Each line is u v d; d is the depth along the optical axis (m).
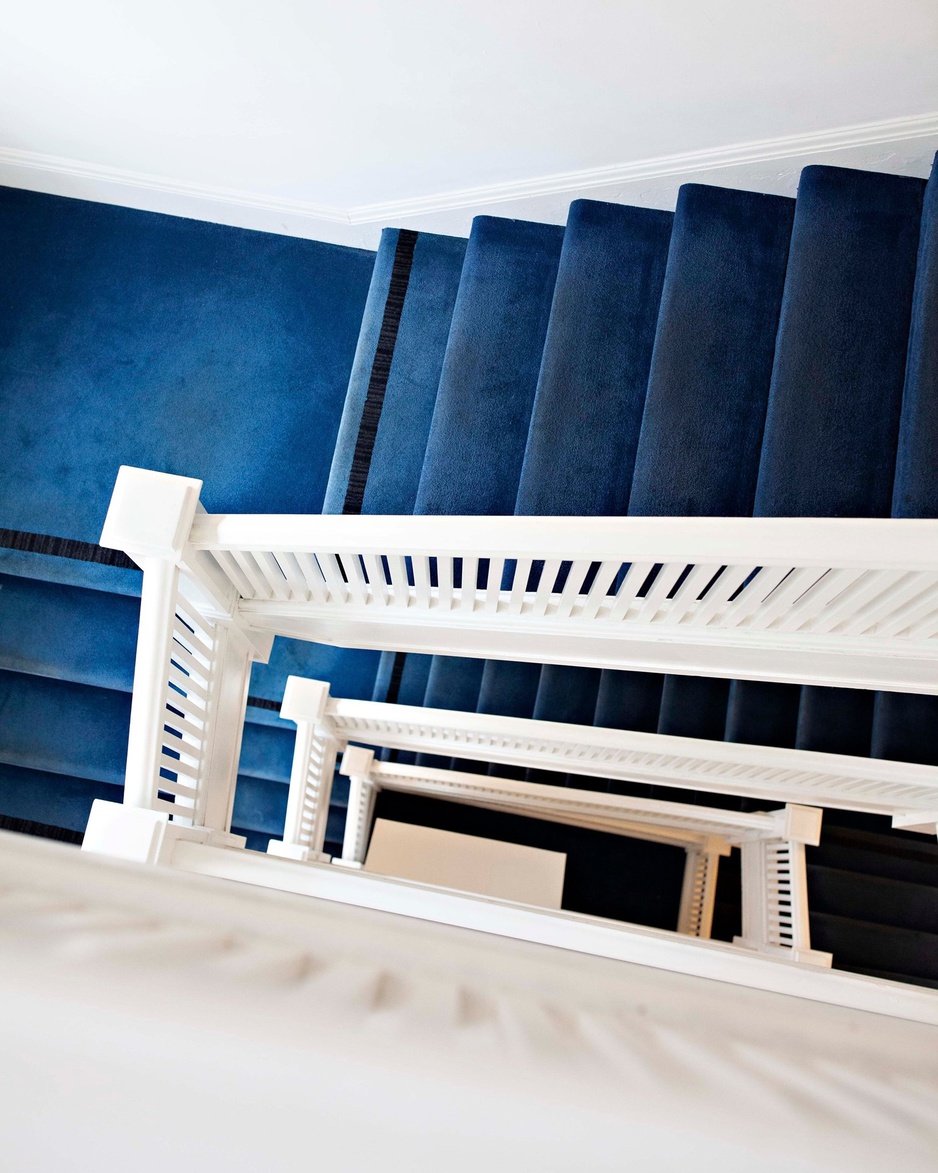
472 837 4.12
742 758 2.60
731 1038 0.21
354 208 2.95
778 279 2.33
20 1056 0.12
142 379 3.04
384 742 3.54
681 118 2.27
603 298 2.47
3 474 2.94
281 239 3.18
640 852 4.68
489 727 2.87
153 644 1.71
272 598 2.06
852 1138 0.14
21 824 3.11
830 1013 0.24
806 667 1.92
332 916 0.23
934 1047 0.22
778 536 1.41
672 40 2.00
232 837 2.22
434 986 0.20
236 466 3.00
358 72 2.27
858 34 1.87
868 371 2.07
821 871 3.70
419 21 2.07
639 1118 0.13
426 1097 0.13
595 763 3.24
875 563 1.36
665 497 2.11
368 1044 0.13
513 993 0.22
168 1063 0.12
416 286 2.91
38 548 2.91
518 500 2.25
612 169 2.50
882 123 2.15
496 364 2.57
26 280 3.08
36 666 2.96
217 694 2.10
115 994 0.13
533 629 1.96
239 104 2.48
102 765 3.04
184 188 3.00
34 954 0.13
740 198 2.42
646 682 3.23
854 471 1.98
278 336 3.11
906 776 2.41
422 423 2.76
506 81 2.21
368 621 2.04
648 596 1.78
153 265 3.13
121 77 2.46
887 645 1.72
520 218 2.78
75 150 2.92
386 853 4.10
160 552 1.62
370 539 1.60
